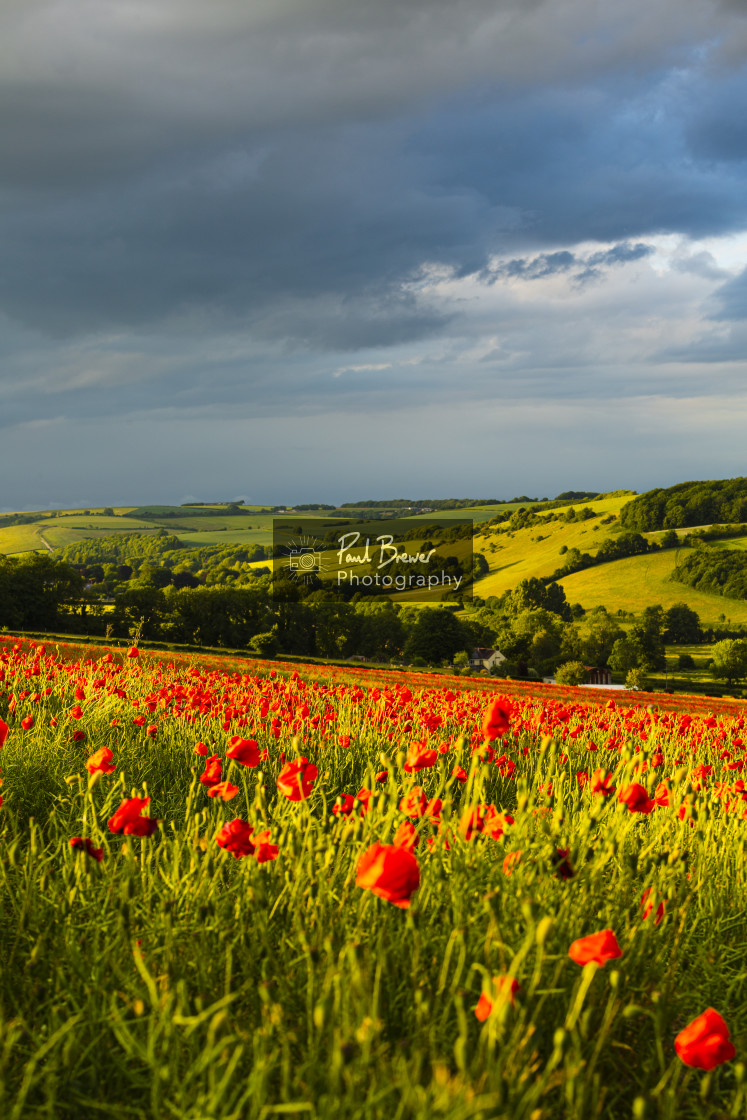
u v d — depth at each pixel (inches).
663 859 106.0
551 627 4830.2
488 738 116.6
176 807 174.4
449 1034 73.0
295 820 100.9
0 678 300.7
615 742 293.0
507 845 104.9
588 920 98.3
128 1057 68.0
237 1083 66.9
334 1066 55.4
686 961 106.8
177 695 276.8
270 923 93.1
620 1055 81.2
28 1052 69.6
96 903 93.7
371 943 84.4
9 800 162.1
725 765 259.3
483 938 82.0
